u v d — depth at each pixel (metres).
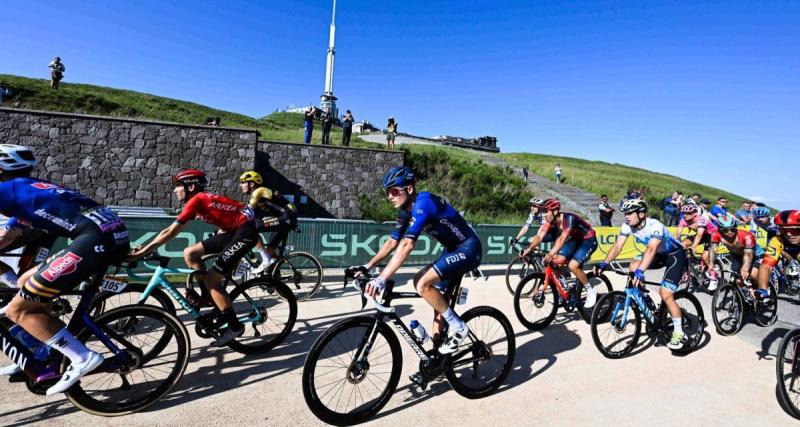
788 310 6.30
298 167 14.30
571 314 5.48
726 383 3.60
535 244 5.43
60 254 2.47
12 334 2.57
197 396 2.96
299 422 2.70
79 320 2.63
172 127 12.07
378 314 2.87
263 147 13.84
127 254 2.92
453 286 3.26
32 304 2.40
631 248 9.30
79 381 2.58
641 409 3.10
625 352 4.10
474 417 2.88
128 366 2.77
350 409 2.86
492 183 18.59
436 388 3.27
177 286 5.40
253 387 3.12
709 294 6.93
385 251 3.31
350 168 14.97
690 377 3.69
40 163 10.92
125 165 11.66
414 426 2.74
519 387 3.35
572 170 33.00
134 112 20.03
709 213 7.50
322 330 4.36
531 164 30.84
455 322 3.00
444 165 18.72
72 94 18.88
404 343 4.13
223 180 12.66
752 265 5.30
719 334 4.86
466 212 14.48
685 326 4.43
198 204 3.47
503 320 3.33
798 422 3.03
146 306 2.80
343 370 3.45
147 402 2.74
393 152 15.61
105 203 11.51
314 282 6.34
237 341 3.65
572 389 3.35
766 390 3.51
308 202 14.45
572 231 4.82
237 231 3.59
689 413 3.08
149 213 8.59
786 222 3.69
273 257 5.59
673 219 14.02
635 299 4.07
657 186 33.66
